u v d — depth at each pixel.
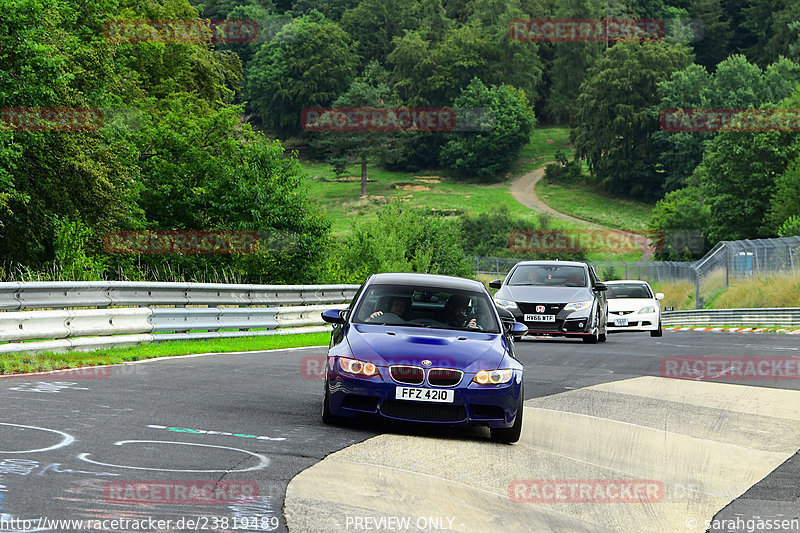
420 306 25.98
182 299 47.34
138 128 99.81
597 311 58.00
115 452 17.84
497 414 22.70
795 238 121.75
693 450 23.70
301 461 18.52
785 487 20.02
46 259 80.50
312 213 99.88
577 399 31.50
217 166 98.25
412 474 18.36
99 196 81.31
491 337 24.89
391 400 22.48
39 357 33.88
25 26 72.69
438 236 172.62
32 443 18.14
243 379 31.81
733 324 107.00
